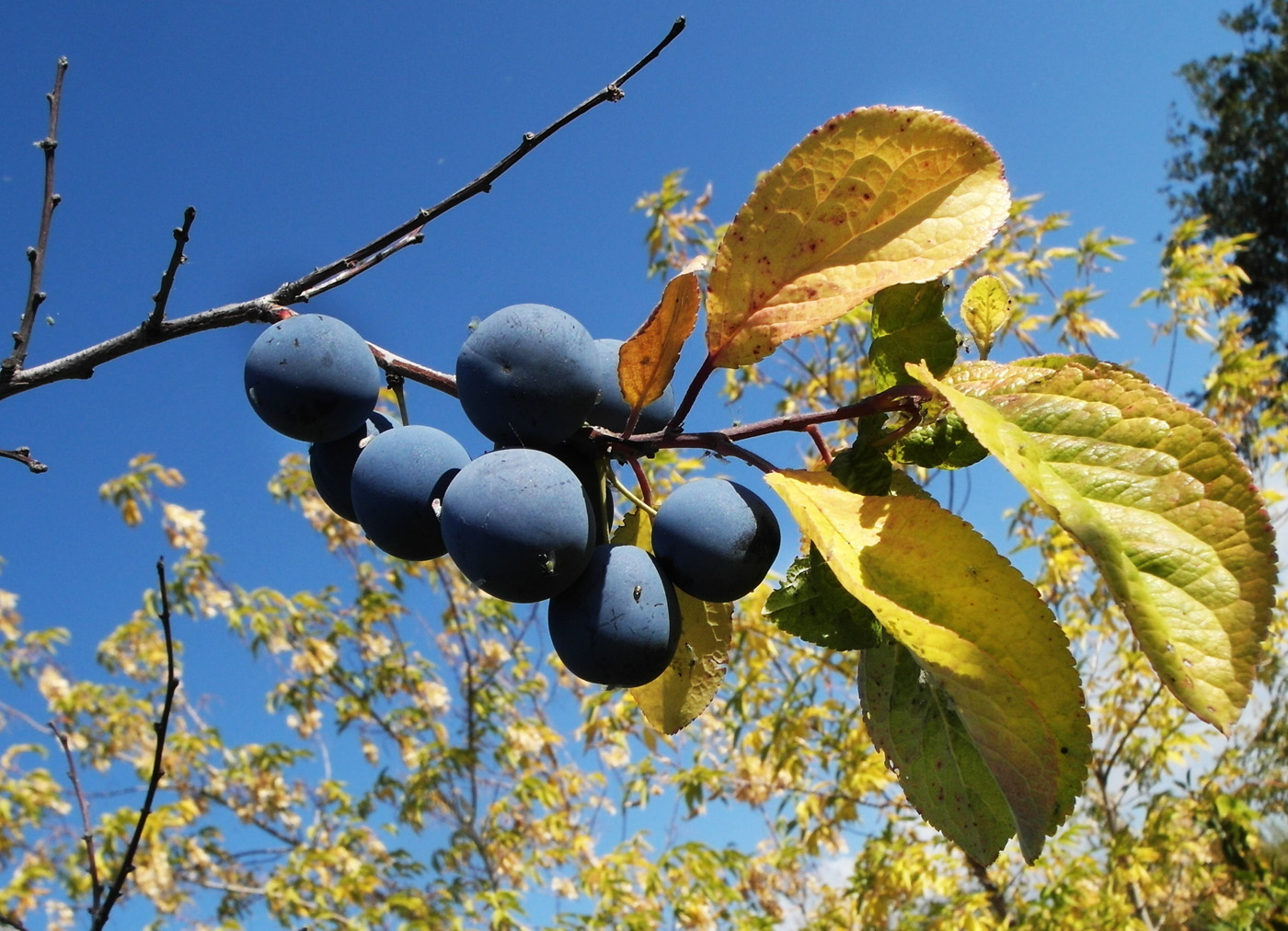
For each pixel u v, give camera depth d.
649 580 0.21
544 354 0.21
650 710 0.24
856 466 0.20
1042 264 0.96
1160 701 0.89
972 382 0.19
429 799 1.09
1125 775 0.95
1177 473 0.17
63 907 0.89
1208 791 0.88
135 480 1.11
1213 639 0.16
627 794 0.96
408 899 0.90
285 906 0.93
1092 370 0.18
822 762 0.92
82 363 0.23
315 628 1.18
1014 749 0.18
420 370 0.23
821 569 0.20
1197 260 1.10
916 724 0.21
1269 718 0.96
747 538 0.21
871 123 0.20
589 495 0.22
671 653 0.21
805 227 0.20
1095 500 0.17
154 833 0.91
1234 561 0.17
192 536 1.13
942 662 0.17
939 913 0.83
